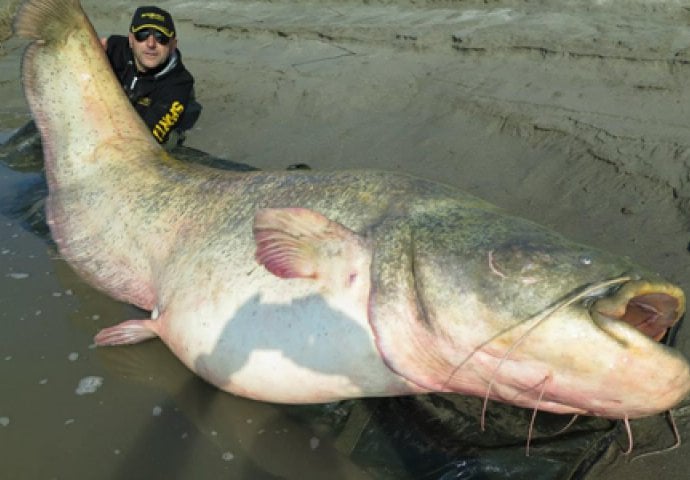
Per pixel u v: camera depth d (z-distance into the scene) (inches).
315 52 289.1
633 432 104.4
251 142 225.0
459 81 237.8
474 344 95.2
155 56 203.0
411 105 232.4
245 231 122.3
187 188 141.6
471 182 186.9
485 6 308.7
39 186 200.2
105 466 108.7
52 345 137.1
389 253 103.3
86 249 152.3
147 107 208.7
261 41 317.1
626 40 238.8
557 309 88.5
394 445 106.3
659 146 177.8
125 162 156.9
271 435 112.8
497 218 102.4
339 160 206.5
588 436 102.1
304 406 116.2
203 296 119.7
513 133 203.5
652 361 84.5
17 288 155.3
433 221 104.3
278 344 109.7
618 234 154.9
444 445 103.6
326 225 105.3
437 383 104.2
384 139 214.8
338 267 105.3
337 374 107.2
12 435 115.6
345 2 350.6
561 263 91.7
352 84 249.4
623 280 86.1
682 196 159.9
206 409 119.3
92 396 123.8
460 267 96.6
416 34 277.3
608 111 201.2
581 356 87.1
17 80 303.6
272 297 111.1
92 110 165.2
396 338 101.3
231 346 114.1
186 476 106.1
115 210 149.8
